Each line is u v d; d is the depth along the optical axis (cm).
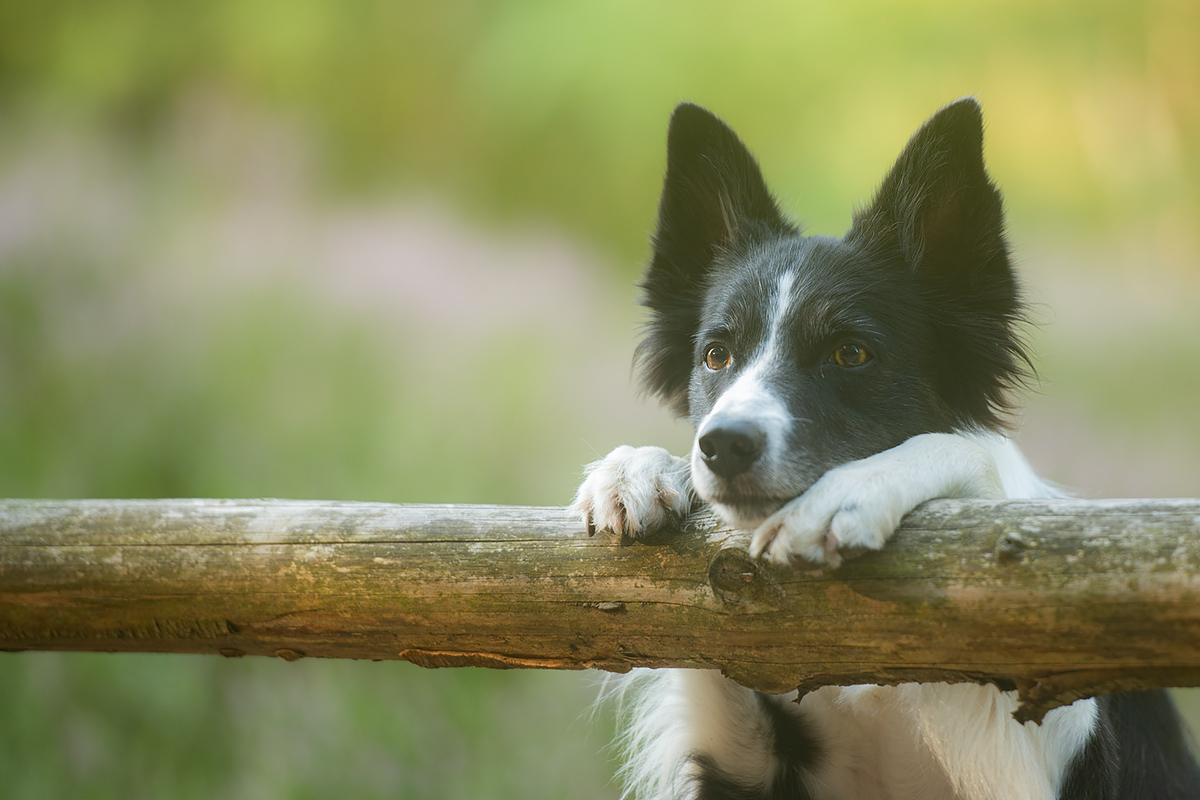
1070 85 1647
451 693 608
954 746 336
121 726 571
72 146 1016
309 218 1040
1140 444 865
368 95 1741
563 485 757
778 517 258
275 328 837
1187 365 1022
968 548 245
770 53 1644
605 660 282
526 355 898
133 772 554
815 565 252
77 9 1572
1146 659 228
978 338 365
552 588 279
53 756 550
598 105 1638
